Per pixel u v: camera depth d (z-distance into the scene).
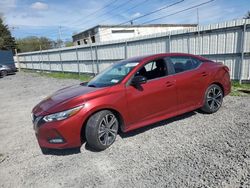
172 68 4.44
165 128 4.44
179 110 4.50
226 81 5.19
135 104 3.93
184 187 2.64
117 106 3.74
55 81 15.33
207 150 3.44
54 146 3.53
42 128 3.52
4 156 4.02
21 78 20.52
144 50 11.66
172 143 3.79
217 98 5.09
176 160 3.25
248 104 5.57
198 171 2.92
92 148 3.90
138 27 30.86
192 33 9.23
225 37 8.28
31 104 8.33
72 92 4.07
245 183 2.60
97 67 15.86
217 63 5.21
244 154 3.21
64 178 3.12
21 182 3.15
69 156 3.73
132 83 3.94
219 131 4.08
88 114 3.52
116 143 3.99
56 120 3.43
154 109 4.16
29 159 3.80
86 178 3.06
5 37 56.66
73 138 3.46
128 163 3.31
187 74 4.54
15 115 6.88
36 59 27.89
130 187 2.76
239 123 4.36
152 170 3.07
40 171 3.38
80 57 17.72
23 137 4.86
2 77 23.20
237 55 8.08
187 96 4.55
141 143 3.90
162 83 4.19
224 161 3.09
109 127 3.81
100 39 29.25
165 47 10.50
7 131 5.40
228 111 5.13
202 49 9.05
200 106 4.82
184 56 4.75
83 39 34.28
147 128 4.52
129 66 4.28
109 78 4.27
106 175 3.08
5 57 28.42
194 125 4.47
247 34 7.66
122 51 13.18
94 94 3.66
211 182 2.68
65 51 19.97
